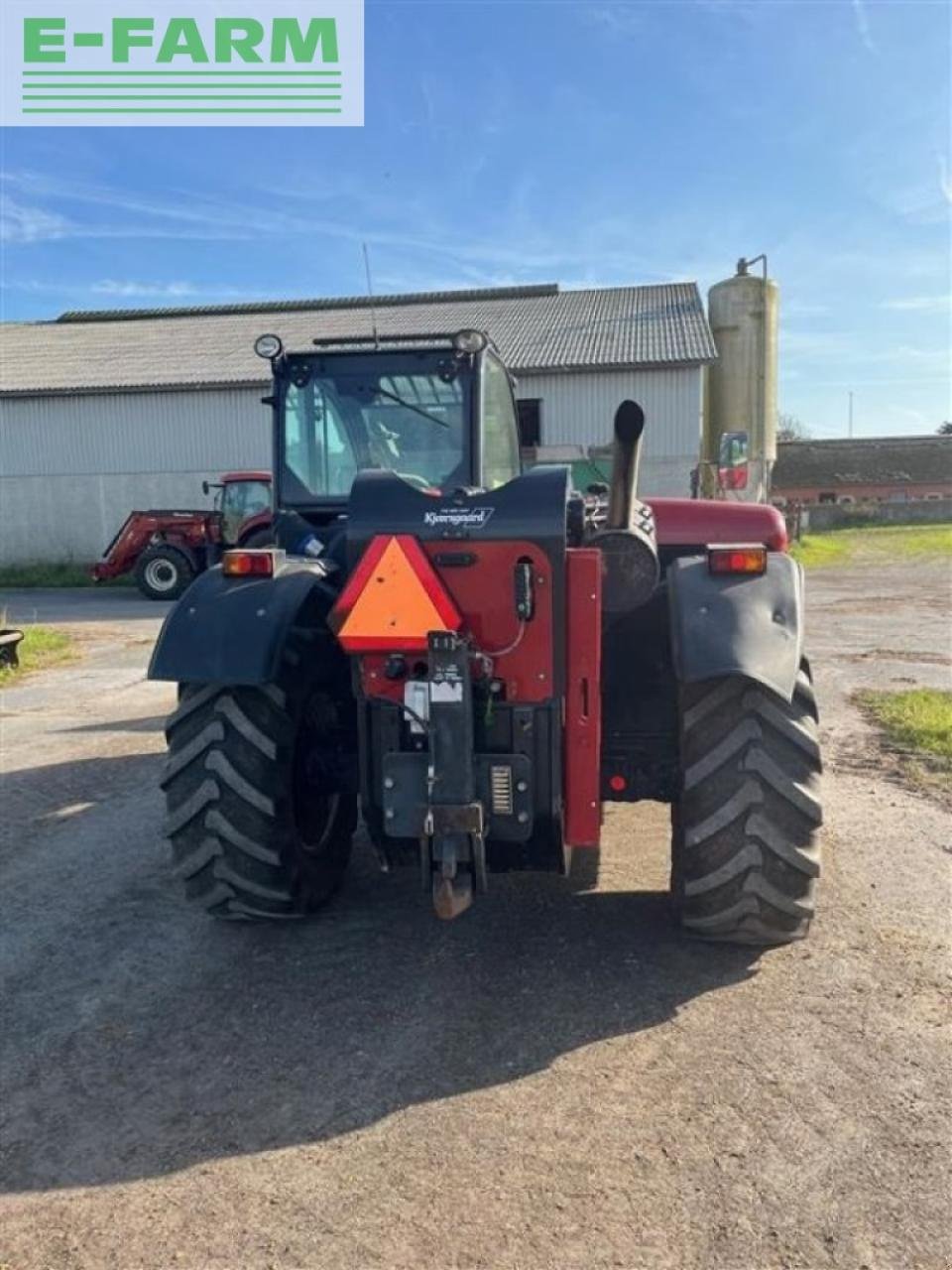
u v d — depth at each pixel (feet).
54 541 77.30
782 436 216.95
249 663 10.19
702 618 9.86
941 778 17.04
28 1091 8.81
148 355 82.48
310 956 11.19
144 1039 9.60
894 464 183.93
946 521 132.05
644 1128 8.02
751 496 73.26
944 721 20.48
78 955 11.39
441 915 9.41
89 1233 7.11
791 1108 8.20
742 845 9.97
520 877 13.21
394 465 14.19
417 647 9.64
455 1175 7.56
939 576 57.77
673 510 17.07
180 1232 7.09
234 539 53.67
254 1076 8.94
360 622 9.66
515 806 9.80
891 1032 9.27
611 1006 9.88
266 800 10.81
